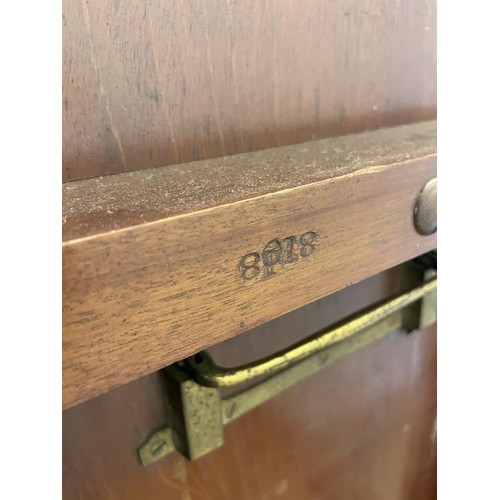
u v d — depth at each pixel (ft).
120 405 1.05
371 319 1.19
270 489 1.41
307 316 1.26
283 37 0.98
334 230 0.85
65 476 1.01
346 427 1.54
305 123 1.06
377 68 1.13
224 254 0.72
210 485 1.26
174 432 1.12
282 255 0.79
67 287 0.60
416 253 1.00
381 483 1.74
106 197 0.73
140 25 0.81
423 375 1.69
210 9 0.88
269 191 0.74
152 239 0.64
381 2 1.09
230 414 1.15
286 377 1.23
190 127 0.91
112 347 0.65
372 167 0.87
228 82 0.93
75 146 0.80
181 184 0.78
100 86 0.80
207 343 0.74
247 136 0.98
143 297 0.66
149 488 1.14
